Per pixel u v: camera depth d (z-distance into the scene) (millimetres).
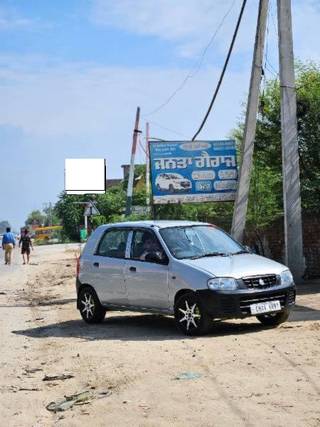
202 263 10883
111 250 12539
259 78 17234
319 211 19609
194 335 10664
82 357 9375
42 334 12070
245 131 17453
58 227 89625
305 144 20250
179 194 20016
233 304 10312
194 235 11820
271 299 10680
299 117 18828
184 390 7273
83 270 13047
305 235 19500
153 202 19938
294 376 7535
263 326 11305
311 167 20453
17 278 26203
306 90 20578
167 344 9844
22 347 10766
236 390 7125
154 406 6809
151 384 7629
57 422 6609
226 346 9430
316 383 7199
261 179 22359
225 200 20172
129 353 9320
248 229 21703
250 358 8531
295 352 8727
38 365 9234
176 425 6172
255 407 6504
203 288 10477
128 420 6449
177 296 10969
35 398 7508
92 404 7090
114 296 12312
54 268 31344
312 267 19422
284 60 17250
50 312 15328
